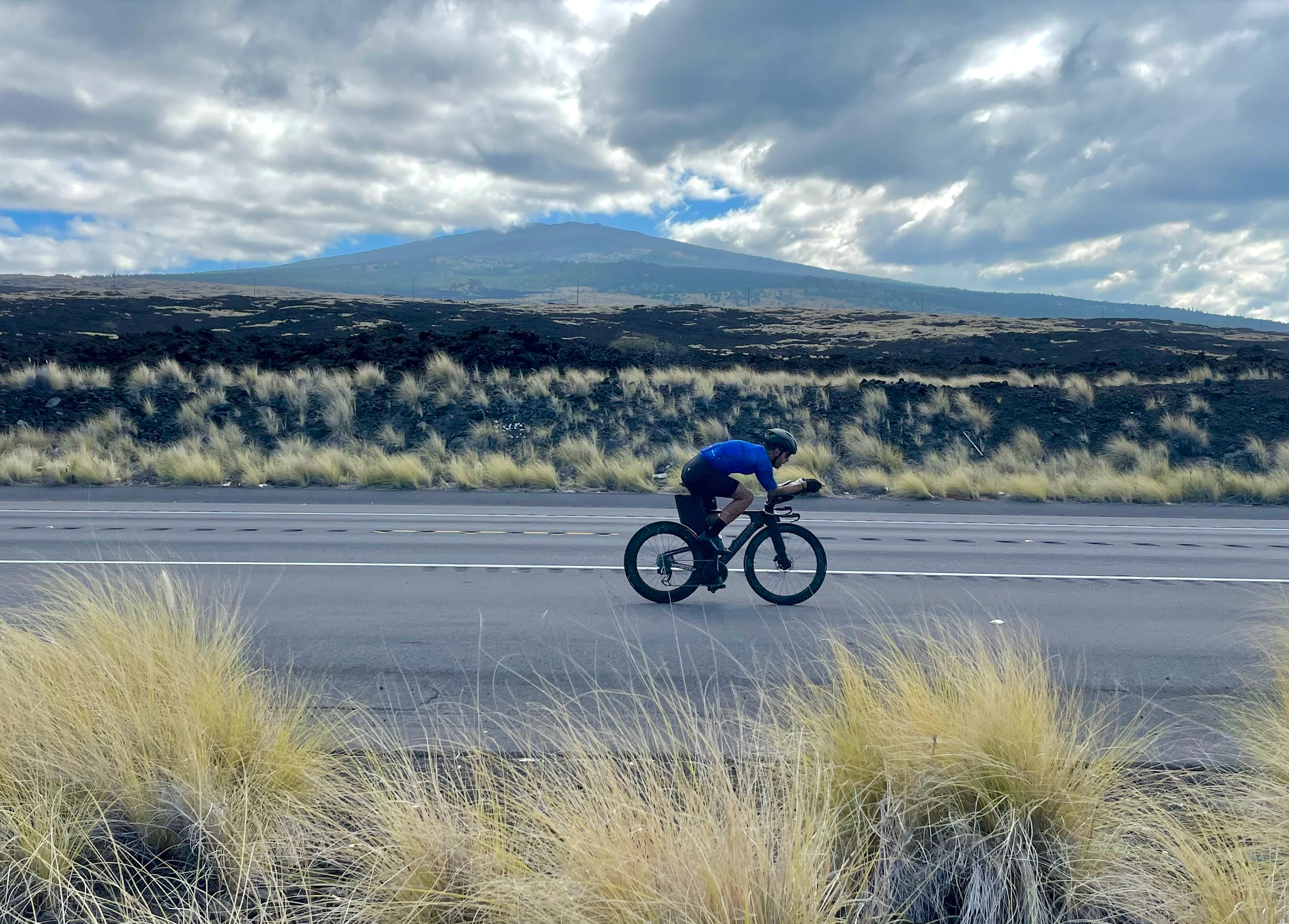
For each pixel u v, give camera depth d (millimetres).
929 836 3059
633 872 2594
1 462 17328
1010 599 8398
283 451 18625
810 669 5824
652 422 21344
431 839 2832
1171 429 21719
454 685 5453
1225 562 10852
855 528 13297
